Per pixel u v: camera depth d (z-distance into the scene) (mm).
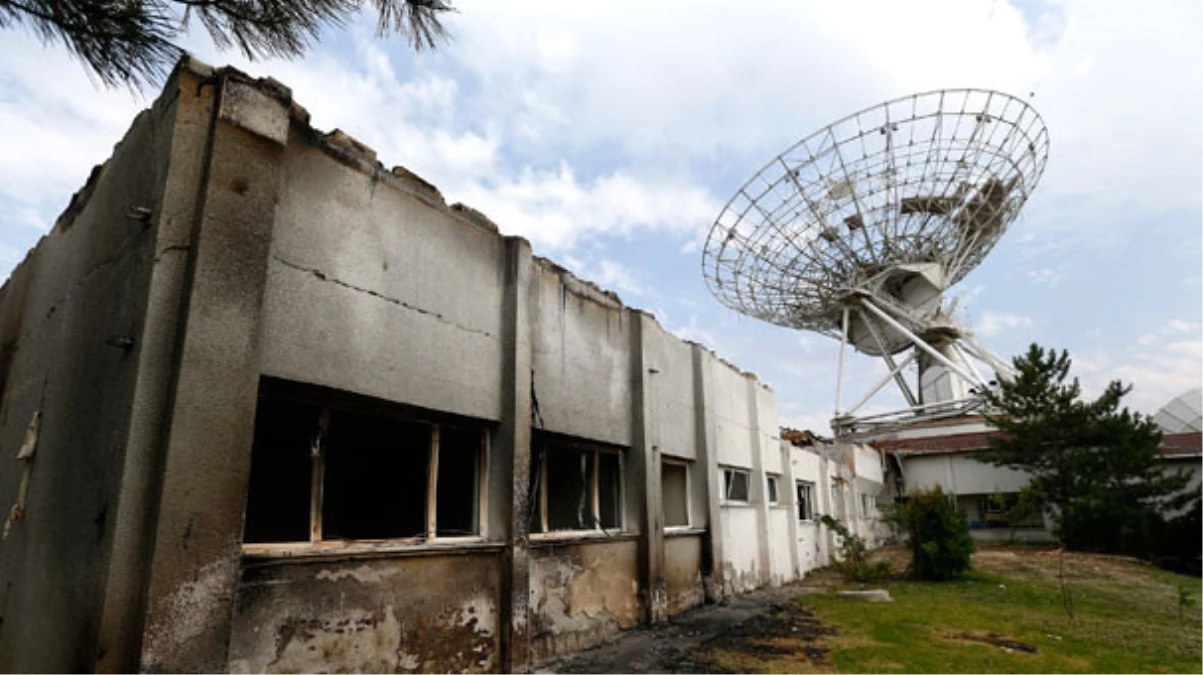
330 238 4344
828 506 16953
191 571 3213
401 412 4891
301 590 3879
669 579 8523
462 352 5371
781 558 12867
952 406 27406
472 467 5691
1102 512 18125
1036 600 10445
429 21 3062
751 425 12453
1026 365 20906
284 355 3934
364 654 4207
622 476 7961
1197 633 7766
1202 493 18750
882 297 27219
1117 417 19141
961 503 25312
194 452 3301
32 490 4562
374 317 4590
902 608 9469
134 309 3498
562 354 6793
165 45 2607
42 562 4062
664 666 5941
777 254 24594
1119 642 7242
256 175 3795
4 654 4434
